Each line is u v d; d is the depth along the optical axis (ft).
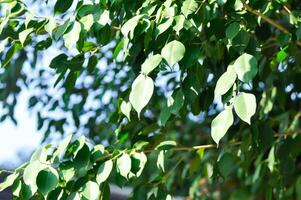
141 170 5.22
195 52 5.03
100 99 8.46
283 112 7.57
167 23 4.92
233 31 4.95
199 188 10.61
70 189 5.20
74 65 5.54
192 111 5.75
